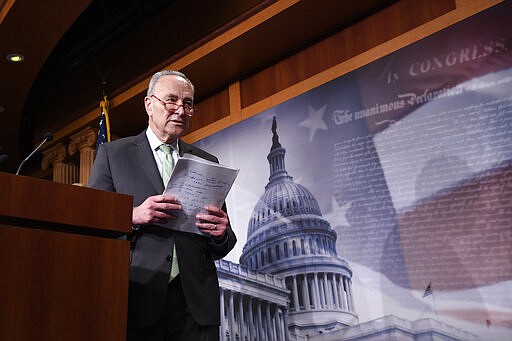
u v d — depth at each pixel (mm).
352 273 2900
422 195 2734
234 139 3711
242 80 3879
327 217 3080
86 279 1216
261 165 3498
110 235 1381
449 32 2826
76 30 4414
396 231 2789
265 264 3275
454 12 2828
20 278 1129
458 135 2668
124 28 4090
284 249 3211
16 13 3322
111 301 1238
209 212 1600
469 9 2771
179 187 1529
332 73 3299
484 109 2607
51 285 1164
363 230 2918
